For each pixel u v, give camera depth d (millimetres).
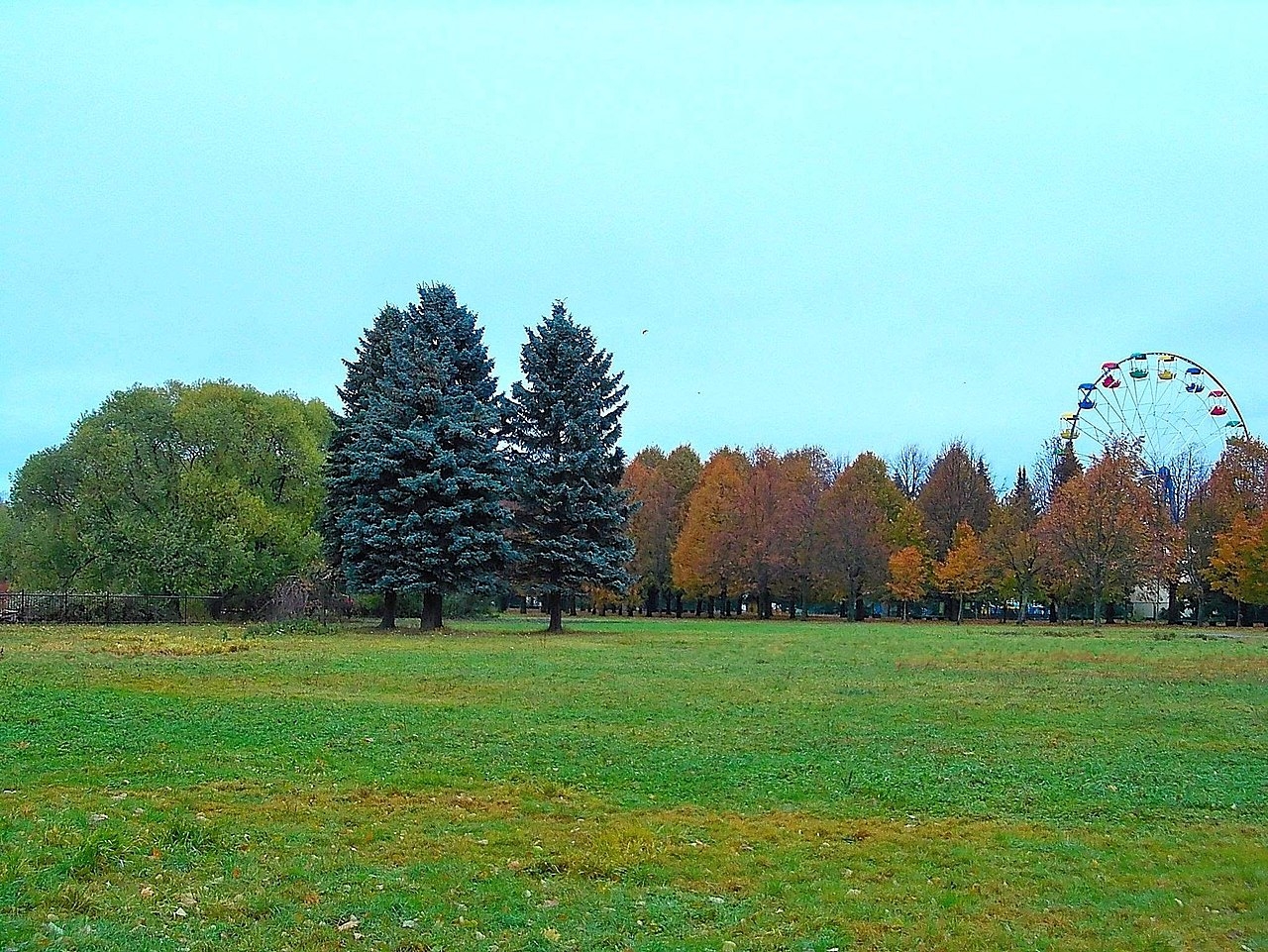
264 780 11562
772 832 9859
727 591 74438
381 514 43062
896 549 74562
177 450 55375
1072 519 63188
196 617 51594
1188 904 7973
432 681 21781
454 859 8805
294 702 17797
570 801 10945
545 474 46375
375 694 19297
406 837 9430
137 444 54344
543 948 6891
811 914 7645
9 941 6543
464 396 44281
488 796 11078
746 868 8750
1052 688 22234
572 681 22250
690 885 8297
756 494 74062
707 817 10398
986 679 24000
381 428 43281
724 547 72688
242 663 25328
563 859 8836
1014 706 18859
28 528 55719
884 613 89250
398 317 48500
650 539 77500
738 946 7020
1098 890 8312
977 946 7094
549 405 47750
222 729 14734
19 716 15445
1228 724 16875
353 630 42062
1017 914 7734
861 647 35812
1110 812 10891
